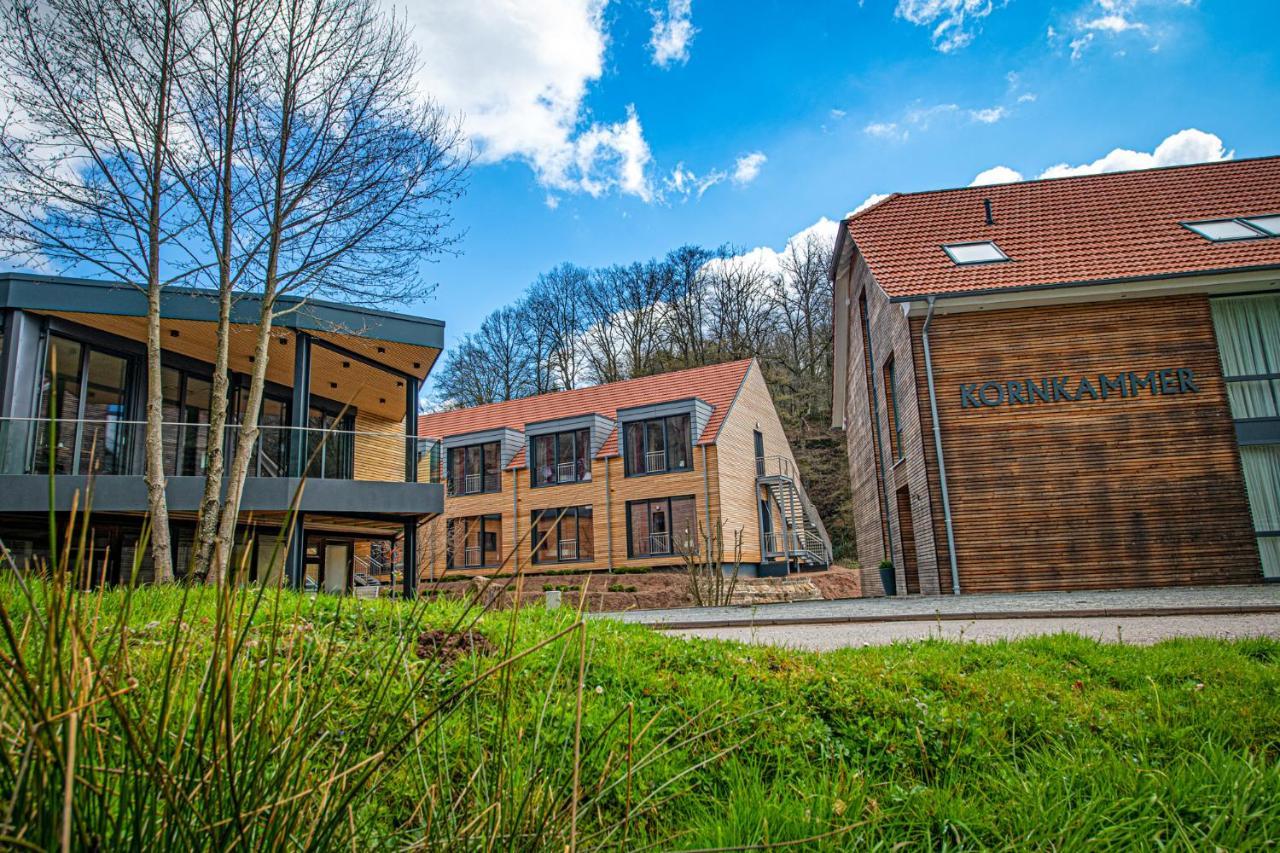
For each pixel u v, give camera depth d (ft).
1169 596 33.83
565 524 87.30
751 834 8.76
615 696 13.50
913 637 24.22
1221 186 54.75
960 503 44.19
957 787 10.80
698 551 65.16
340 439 47.44
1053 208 55.42
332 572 62.95
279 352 50.39
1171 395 44.42
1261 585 39.34
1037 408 44.86
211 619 12.33
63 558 4.06
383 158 33.27
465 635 14.32
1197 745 12.27
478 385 163.02
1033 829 9.30
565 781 6.90
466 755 8.75
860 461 70.49
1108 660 17.60
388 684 6.37
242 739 5.10
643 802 7.00
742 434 90.02
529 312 164.45
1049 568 43.09
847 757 12.25
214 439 29.40
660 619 32.27
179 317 42.32
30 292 39.96
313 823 5.12
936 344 46.19
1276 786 10.01
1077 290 44.57
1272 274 43.27
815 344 149.59
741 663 16.05
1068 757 11.53
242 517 42.34
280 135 32.24
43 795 3.90
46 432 40.47
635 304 159.22
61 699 3.98
